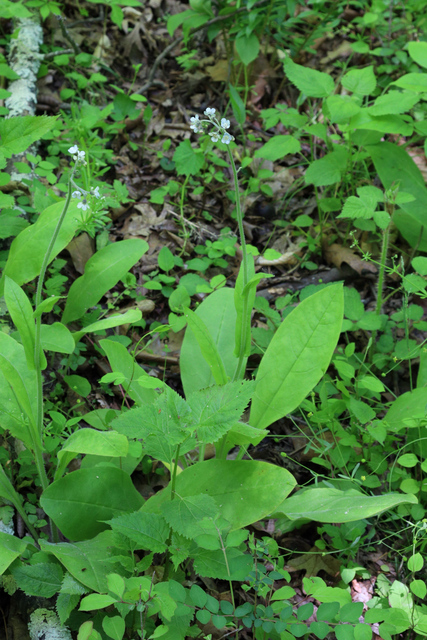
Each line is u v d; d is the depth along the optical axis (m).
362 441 1.42
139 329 1.57
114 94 1.96
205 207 1.77
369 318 1.45
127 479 1.25
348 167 1.69
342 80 1.61
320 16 1.94
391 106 1.55
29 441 1.24
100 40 2.05
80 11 2.07
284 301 1.51
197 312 1.43
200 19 1.86
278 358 1.31
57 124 1.76
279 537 1.33
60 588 1.17
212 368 1.25
